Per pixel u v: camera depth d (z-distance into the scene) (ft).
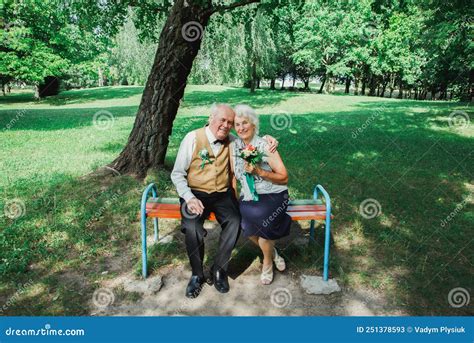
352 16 87.35
